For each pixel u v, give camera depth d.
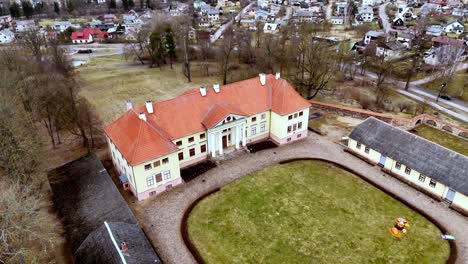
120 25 181.00
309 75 85.38
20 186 40.06
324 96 83.75
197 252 38.03
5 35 163.38
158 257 35.50
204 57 116.06
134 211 44.47
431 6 197.75
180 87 93.06
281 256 37.78
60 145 60.53
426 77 104.12
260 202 46.00
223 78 95.94
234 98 56.84
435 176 46.03
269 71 93.12
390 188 48.72
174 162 47.69
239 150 57.56
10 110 45.91
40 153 54.00
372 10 193.50
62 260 36.97
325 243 39.41
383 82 95.00
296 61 94.62
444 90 93.94
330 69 92.88
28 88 57.44
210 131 52.06
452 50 106.62
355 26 169.50
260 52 101.56
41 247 38.06
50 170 49.72
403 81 102.94
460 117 78.38
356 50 129.12
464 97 89.94
